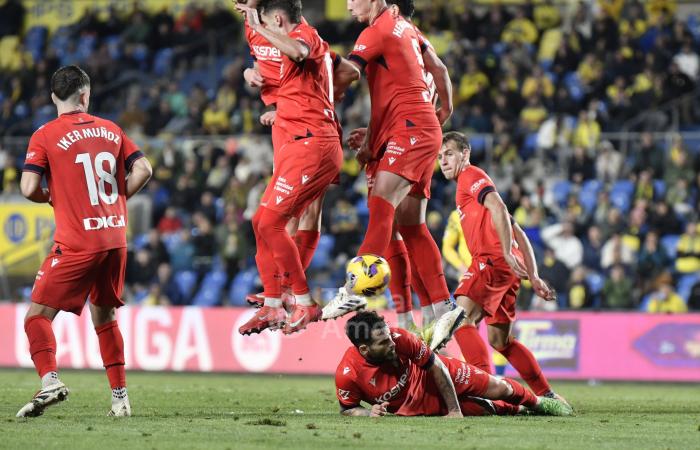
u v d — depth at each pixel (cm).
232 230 4241
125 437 1448
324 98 1688
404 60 1739
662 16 4966
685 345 3353
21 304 3850
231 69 5003
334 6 5581
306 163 1673
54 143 1695
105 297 1758
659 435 1556
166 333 3756
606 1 5084
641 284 3872
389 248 1925
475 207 1958
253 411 1978
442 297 1922
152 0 5844
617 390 2998
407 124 1731
